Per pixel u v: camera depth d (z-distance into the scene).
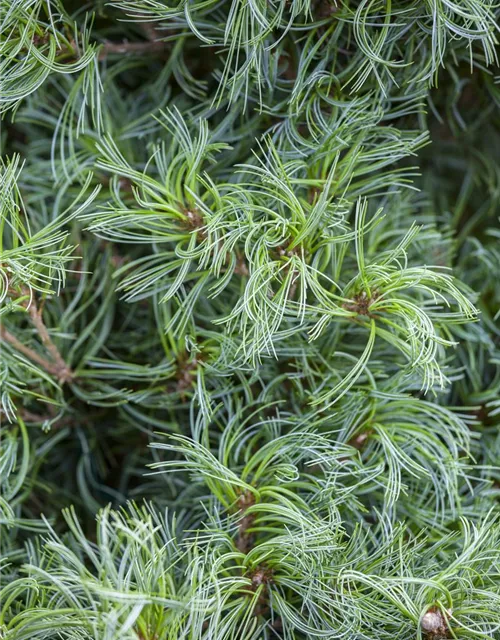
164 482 1.19
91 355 1.17
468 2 1.09
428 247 1.19
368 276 1.09
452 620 1.05
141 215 1.09
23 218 1.20
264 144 1.17
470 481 1.17
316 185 1.12
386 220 1.19
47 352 1.18
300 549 1.07
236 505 1.11
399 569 1.09
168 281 1.16
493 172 1.25
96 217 1.13
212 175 1.17
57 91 1.23
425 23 1.12
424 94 1.14
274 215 1.09
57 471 1.23
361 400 1.12
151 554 1.04
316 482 1.11
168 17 1.11
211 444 1.17
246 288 1.07
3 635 1.04
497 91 1.18
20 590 1.08
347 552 1.10
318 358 1.15
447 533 1.14
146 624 1.03
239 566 1.08
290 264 1.09
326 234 1.10
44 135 1.23
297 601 1.11
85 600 1.08
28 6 1.09
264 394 1.14
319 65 1.12
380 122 1.17
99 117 1.13
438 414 1.14
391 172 1.14
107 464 1.24
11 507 1.14
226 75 1.12
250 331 1.08
